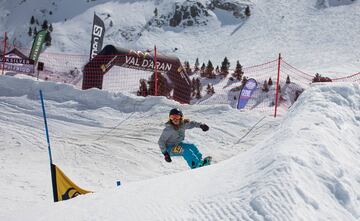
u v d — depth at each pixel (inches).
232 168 189.6
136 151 453.4
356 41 2154.3
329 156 174.6
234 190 158.9
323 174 159.6
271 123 506.0
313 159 167.9
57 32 2844.5
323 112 227.6
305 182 152.9
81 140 491.5
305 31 2426.2
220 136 480.4
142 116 554.6
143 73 1736.0
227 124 507.8
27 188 361.4
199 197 163.6
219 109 541.0
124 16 2984.7
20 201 331.3
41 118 555.8
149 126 523.2
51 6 3189.0
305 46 2244.1
